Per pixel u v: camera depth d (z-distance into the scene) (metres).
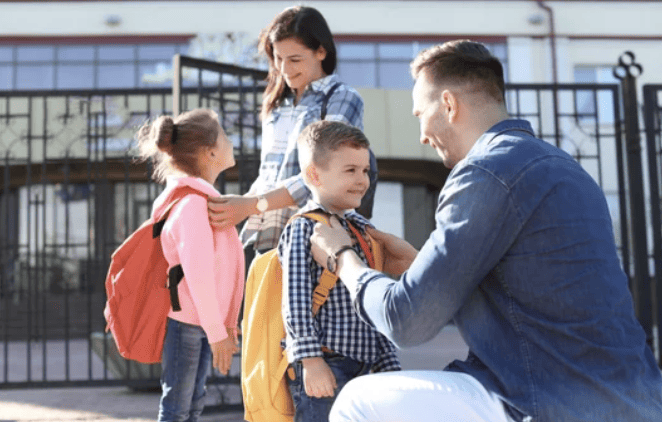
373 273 1.69
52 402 4.99
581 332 1.41
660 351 5.90
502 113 1.62
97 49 16.77
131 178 14.35
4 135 13.11
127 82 16.72
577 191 1.47
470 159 1.50
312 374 1.91
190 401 2.57
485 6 17.30
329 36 2.59
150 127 2.74
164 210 2.50
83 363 8.14
